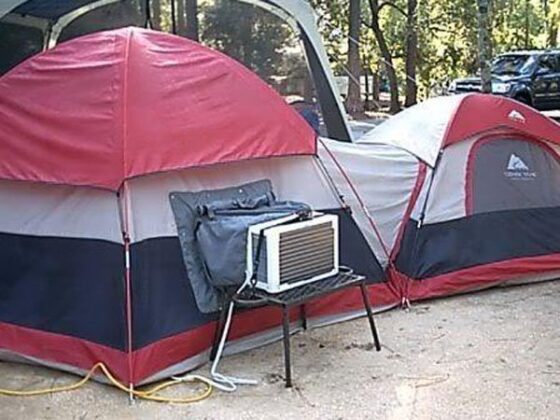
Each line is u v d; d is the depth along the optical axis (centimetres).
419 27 1794
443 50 1828
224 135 370
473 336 392
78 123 351
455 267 452
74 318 345
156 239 348
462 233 456
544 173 480
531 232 473
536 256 473
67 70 369
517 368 350
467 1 1770
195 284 356
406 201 458
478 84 1407
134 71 359
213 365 349
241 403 319
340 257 418
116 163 337
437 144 460
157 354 337
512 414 305
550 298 451
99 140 344
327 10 1642
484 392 325
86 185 340
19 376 347
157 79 363
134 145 341
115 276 336
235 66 395
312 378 343
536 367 351
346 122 672
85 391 331
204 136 362
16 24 559
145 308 337
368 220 443
